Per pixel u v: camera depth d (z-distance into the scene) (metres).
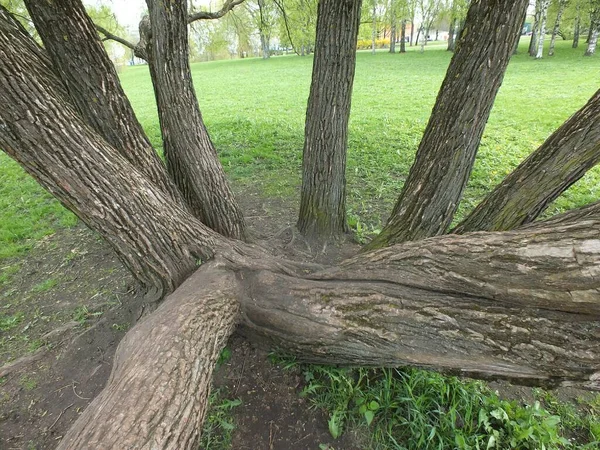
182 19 2.32
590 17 19.02
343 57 2.76
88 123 2.11
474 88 2.09
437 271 1.77
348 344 1.86
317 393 2.14
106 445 1.14
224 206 2.97
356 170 5.36
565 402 2.20
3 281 3.34
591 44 19.27
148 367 1.47
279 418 2.05
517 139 6.58
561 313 1.50
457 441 1.80
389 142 6.66
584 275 1.38
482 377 1.73
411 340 1.71
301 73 19.61
